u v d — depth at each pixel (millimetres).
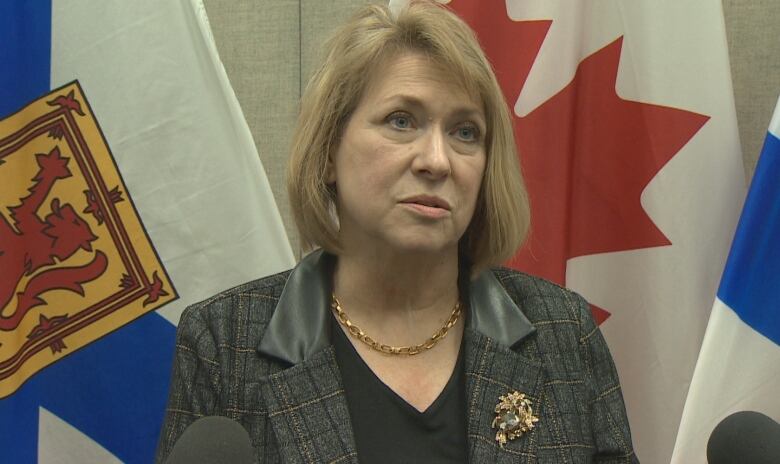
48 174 1884
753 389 1686
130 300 1905
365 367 1268
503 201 1314
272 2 2326
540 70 1961
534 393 1263
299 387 1232
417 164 1196
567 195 1973
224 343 1277
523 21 1976
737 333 1704
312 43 2312
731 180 1907
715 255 1912
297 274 1356
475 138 1281
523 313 1360
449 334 1335
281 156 2344
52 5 1892
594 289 1986
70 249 1888
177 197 1916
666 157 1921
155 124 1909
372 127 1229
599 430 1297
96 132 1896
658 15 1938
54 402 1868
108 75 1900
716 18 1924
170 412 1271
